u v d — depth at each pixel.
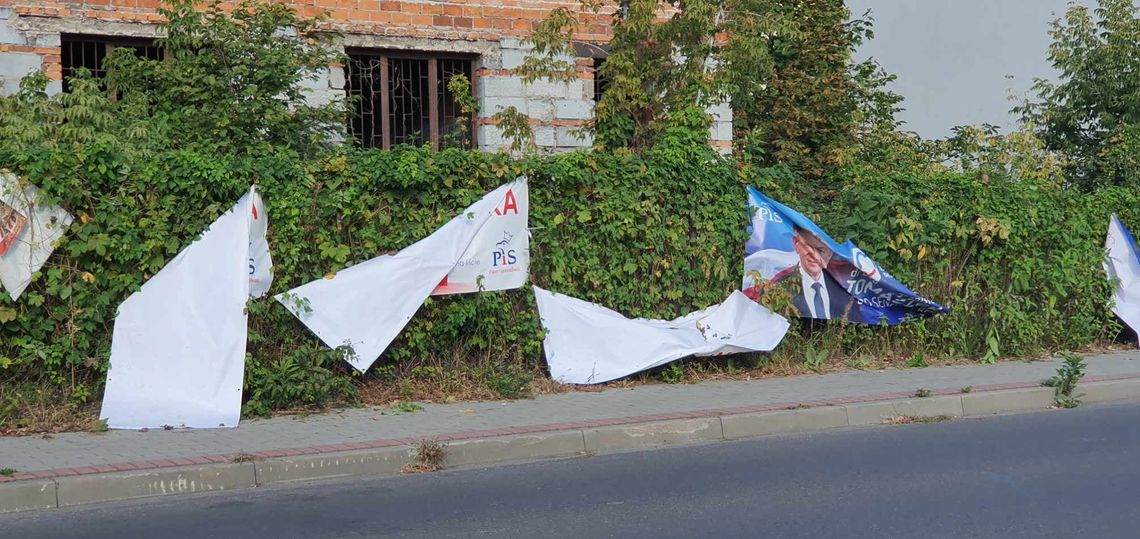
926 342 13.45
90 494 7.46
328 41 12.65
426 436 8.93
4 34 12.34
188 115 10.95
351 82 14.17
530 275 11.23
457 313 10.74
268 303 9.96
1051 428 10.29
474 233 10.79
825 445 9.53
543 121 14.99
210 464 7.88
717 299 12.20
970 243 13.55
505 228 10.95
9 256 9.01
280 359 9.98
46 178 9.11
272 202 9.90
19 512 7.22
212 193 9.75
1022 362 13.59
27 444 8.49
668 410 10.15
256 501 7.56
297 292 9.99
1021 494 7.74
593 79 15.34
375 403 10.29
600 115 13.20
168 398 9.31
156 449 8.36
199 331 9.55
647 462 8.85
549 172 11.14
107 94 11.76
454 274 10.73
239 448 8.42
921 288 13.32
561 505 7.45
